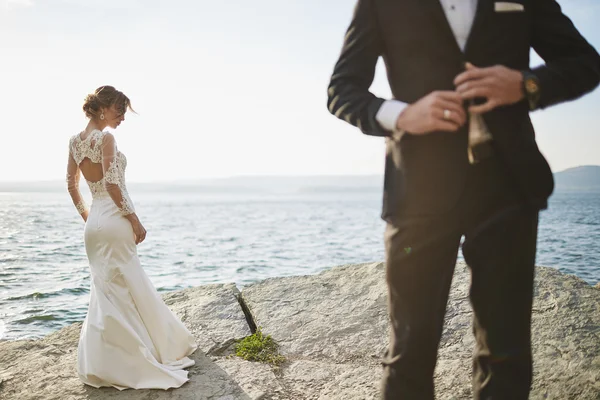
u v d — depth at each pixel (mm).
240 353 3508
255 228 35719
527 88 1284
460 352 3250
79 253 16938
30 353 3535
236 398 2824
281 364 3318
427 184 1421
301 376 3125
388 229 1560
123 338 3023
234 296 4422
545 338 3178
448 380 2871
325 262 16344
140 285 3271
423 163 1425
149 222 43625
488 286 1496
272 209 92312
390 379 1593
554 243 21500
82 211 3600
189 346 3449
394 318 1572
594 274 13625
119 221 3295
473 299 1562
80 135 3406
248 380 3053
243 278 12930
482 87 1284
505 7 1388
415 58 1422
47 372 3215
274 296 4344
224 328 3861
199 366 3279
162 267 14805
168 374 3004
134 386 2967
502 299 1489
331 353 3455
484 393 1582
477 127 1359
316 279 4594
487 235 1457
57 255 16344
